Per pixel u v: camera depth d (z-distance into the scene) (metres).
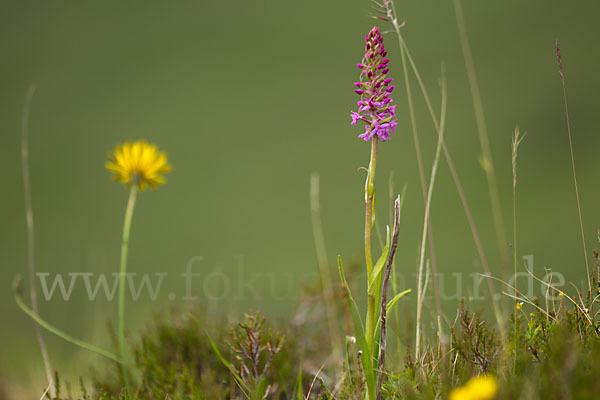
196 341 2.23
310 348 2.28
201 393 2.10
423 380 2.04
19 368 2.46
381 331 2.02
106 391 2.16
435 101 18.91
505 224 12.43
